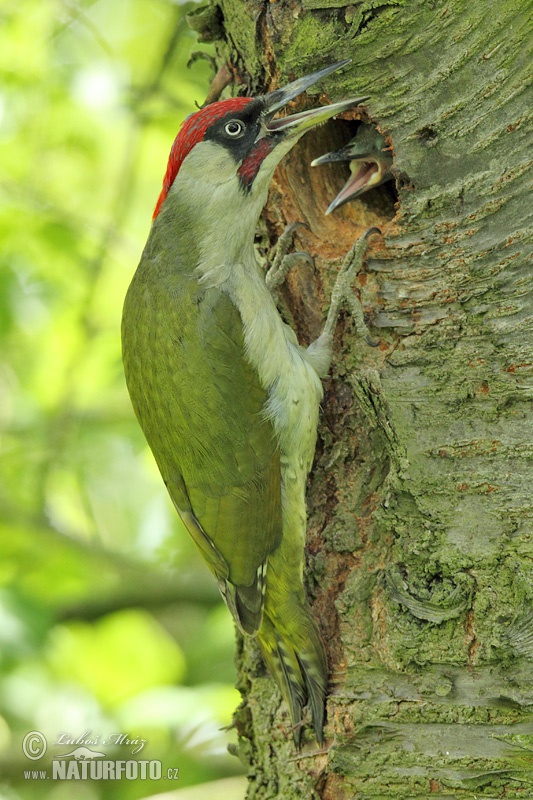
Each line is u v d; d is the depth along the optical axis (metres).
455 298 7.03
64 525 15.06
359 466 7.60
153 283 8.09
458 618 6.73
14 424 15.13
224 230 7.94
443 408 7.00
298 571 7.66
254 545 7.68
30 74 13.16
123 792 12.77
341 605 7.29
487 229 6.96
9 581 13.15
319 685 7.39
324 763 7.34
